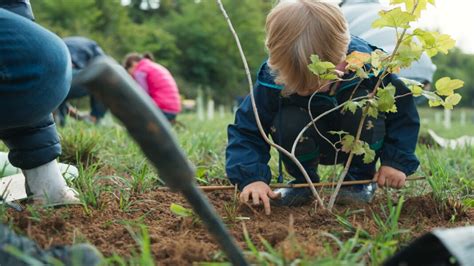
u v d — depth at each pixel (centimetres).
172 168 138
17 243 162
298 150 264
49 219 217
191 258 181
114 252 183
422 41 227
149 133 133
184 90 3184
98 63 129
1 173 270
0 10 209
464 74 4700
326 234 192
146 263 161
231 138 265
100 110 748
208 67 3441
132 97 131
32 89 211
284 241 192
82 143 371
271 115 265
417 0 225
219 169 344
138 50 3009
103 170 350
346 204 269
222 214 244
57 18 2783
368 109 233
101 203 250
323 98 255
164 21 3619
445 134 1046
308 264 161
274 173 337
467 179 341
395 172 259
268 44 239
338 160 280
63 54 220
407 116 262
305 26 230
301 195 272
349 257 180
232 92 3475
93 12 2891
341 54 236
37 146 240
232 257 149
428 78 452
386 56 229
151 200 267
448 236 143
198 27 3412
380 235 200
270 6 268
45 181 245
